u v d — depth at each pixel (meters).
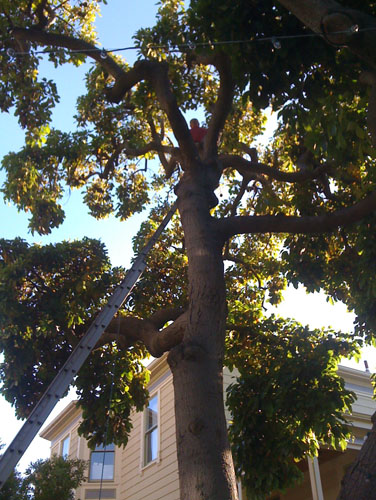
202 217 6.88
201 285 6.11
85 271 9.54
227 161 8.37
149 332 7.46
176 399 5.36
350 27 5.04
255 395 8.92
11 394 9.44
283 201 10.01
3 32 8.40
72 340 9.13
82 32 10.17
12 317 8.67
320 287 9.33
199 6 6.57
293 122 6.98
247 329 9.73
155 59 8.34
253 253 11.33
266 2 6.32
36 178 9.57
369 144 7.09
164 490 13.19
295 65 6.52
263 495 8.67
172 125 7.36
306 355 9.10
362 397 14.70
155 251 10.70
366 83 5.98
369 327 8.66
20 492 12.00
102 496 15.55
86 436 9.64
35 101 9.09
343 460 14.75
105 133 10.52
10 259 9.45
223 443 5.05
